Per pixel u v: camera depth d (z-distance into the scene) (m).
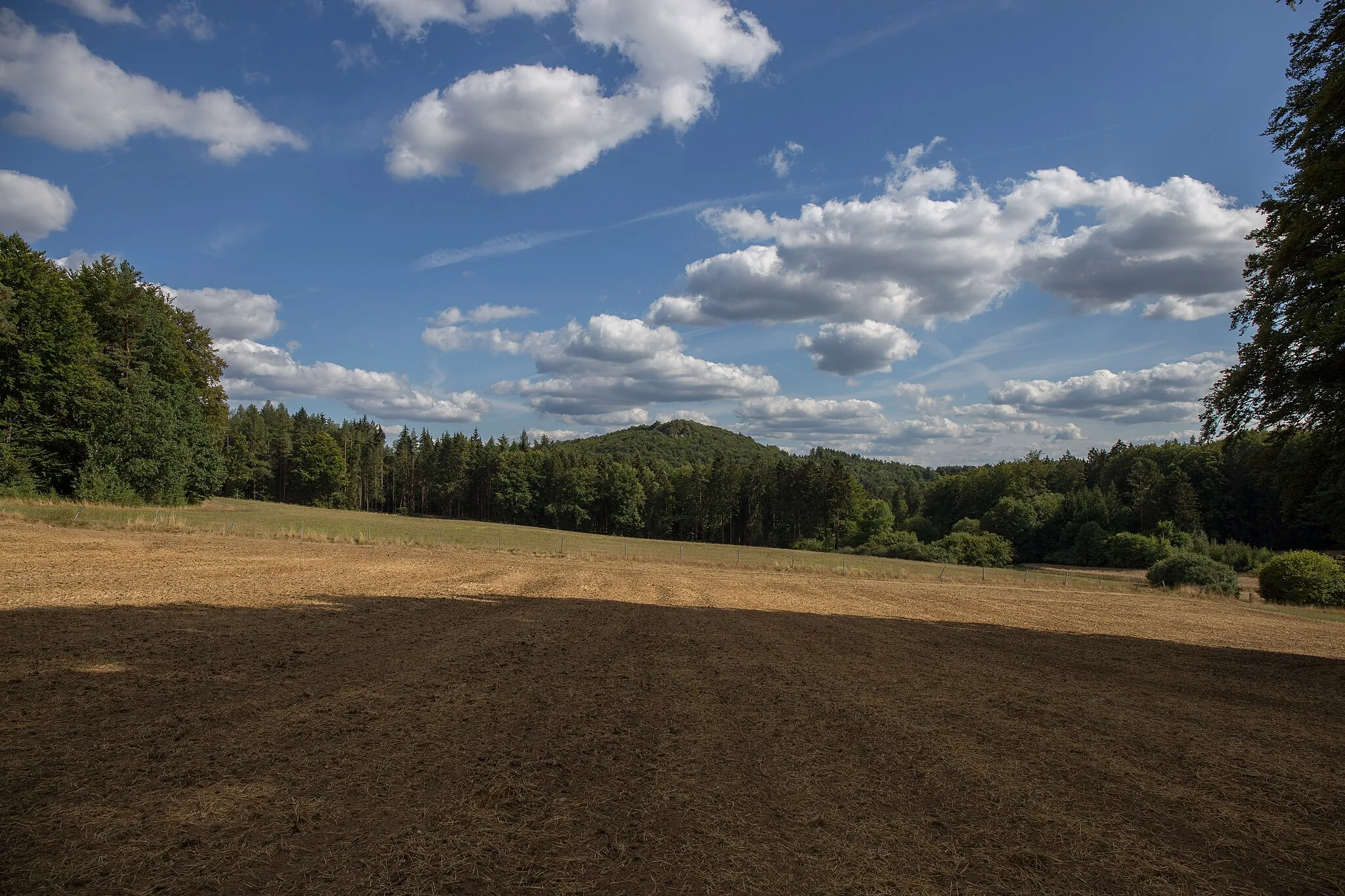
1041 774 5.54
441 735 5.79
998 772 5.53
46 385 38.12
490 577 20.78
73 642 8.53
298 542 29.77
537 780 4.91
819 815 4.54
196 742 5.33
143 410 42.56
